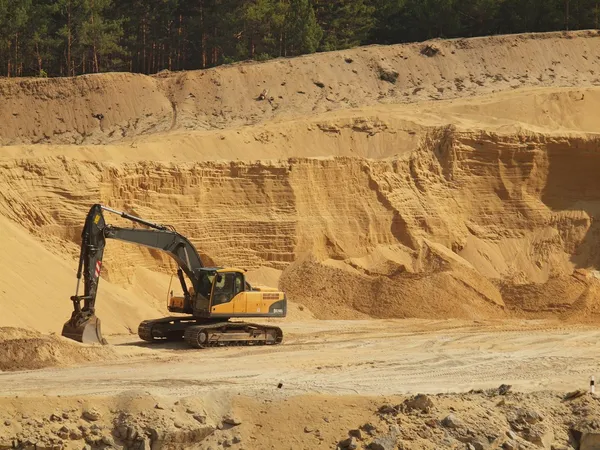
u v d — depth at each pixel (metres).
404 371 36.25
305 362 37.78
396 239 67.38
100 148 63.47
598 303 59.72
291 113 94.38
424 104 92.44
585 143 72.75
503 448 26.19
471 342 45.44
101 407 25.41
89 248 39.16
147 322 42.25
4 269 44.41
